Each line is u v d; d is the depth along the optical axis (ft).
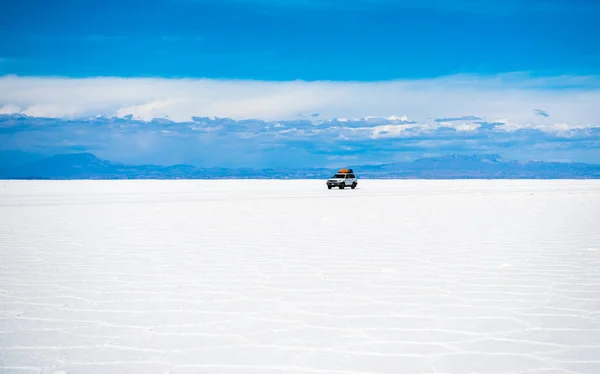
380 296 18.16
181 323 14.84
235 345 12.85
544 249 29.71
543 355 12.10
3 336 13.66
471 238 35.04
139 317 15.49
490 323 14.78
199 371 11.13
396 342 13.06
